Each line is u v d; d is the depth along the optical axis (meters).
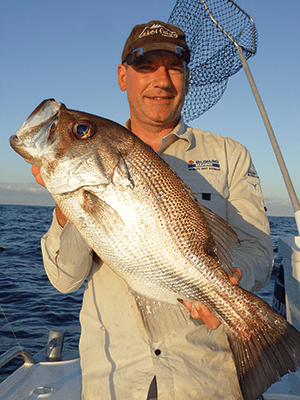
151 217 1.62
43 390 2.23
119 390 1.67
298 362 1.54
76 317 5.78
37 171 1.71
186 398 1.60
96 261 1.91
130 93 2.19
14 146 1.63
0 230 21.03
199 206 1.73
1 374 3.96
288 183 2.70
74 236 1.70
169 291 1.66
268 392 2.35
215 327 1.67
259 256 1.93
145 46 2.02
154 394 1.63
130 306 1.76
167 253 1.63
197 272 1.66
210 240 1.71
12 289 7.31
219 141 2.17
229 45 2.78
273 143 2.75
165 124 2.18
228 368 1.73
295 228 31.53
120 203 1.60
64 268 1.78
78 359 2.68
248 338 1.64
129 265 1.62
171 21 2.69
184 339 1.69
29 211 59.38
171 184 1.68
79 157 1.60
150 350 1.67
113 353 1.73
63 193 1.61
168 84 2.04
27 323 5.45
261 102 2.77
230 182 2.13
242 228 2.03
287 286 2.63
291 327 1.59
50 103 1.65
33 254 12.10
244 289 1.69
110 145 1.63
